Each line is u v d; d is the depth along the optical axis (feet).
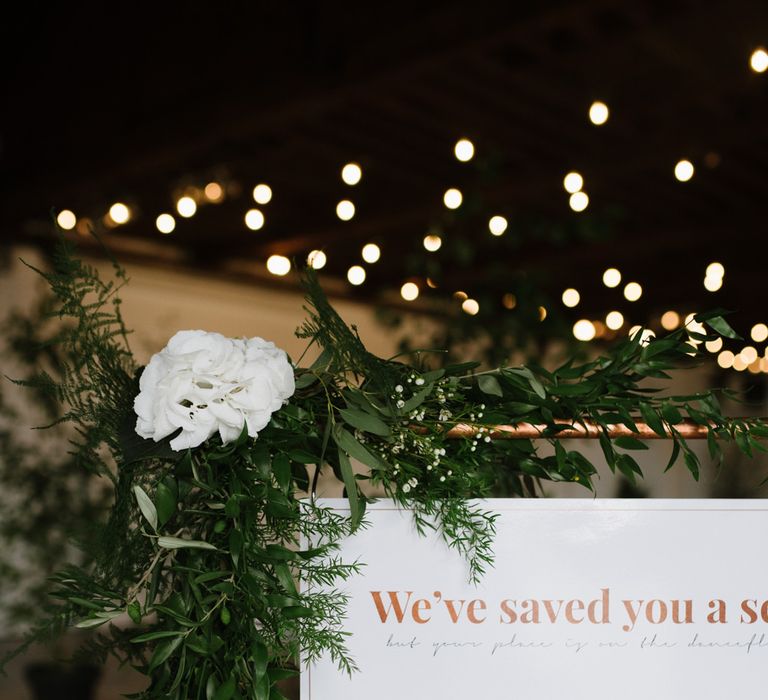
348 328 4.08
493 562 4.12
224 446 3.82
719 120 17.93
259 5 16.11
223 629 3.88
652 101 17.33
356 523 3.86
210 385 3.84
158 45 17.53
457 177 20.83
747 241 26.78
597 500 4.17
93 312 4.14
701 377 28.09
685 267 28.48
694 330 4.26
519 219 15.75
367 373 4.07
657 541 4.17
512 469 4.75
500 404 4.24
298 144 18.76
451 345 14.10
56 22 19.06
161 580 4.14
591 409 4.23
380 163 20.39
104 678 14.67
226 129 16.74
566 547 4.15
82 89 18.85
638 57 15.72
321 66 15.44
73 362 4.09
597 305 31.19
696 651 4.14
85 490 12.47
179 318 25.21
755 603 4.16
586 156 19.58
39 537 12.17
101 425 4.00
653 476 22.86
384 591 4.10
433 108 17.84
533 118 17.88
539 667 4.11
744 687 4.13
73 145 19.20
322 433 4.11
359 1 15.02
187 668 3.85
